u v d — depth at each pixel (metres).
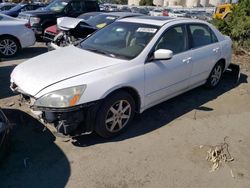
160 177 2.96
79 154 3.27
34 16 9.93
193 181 2.93
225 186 2.89
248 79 6.43
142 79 3.67
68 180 2.85
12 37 7.83
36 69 3.51
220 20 9.80
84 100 3.12
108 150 3.37
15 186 2.75
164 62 3.99
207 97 5.23
